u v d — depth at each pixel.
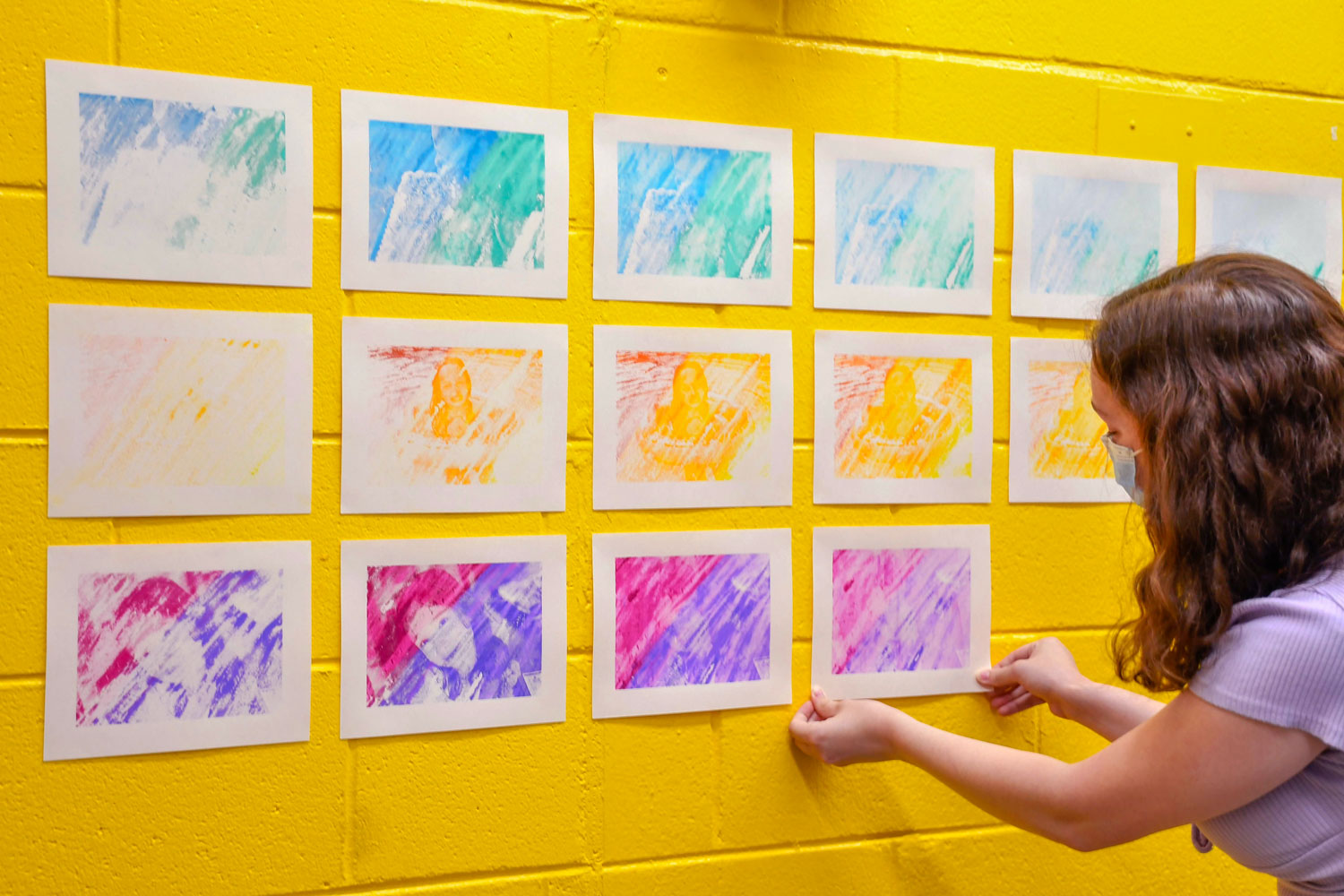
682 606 1.10
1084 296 1.22
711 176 1.10
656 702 1.09
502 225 1.04
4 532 0.92
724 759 1.11
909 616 1.16
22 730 0.93
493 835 1.05
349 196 1.00
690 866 1.10
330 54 1.00
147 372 0.96
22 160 0.92
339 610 1.01
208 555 0.97
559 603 1.06
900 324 1.16
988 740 1.19
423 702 1.03
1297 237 1.29
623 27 1.08
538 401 1.05
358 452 1.01
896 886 1.17
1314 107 1.29
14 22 0.92
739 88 1.11
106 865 0.95
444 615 1.03
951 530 1.18
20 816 0.93
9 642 0.92
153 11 0.95
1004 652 1.20
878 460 1.15
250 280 0.98
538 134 1.05
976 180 1.18
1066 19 1.21
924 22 1.17
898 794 1.17
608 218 1.07
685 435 1.09
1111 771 0.76
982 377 1.18
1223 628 0.70
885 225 1.15
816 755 1.14
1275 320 0.70
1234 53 1.27
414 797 1.03
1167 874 1.26
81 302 0.94
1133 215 1.23
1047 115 1.21
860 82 1.15
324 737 1.00
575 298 1.06
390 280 1.01
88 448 0.94
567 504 1.06
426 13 1.02
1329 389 0.68
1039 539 1.21
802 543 1.13
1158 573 0.73
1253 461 0.69
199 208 0.96
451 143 1.03
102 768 0.95
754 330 1.11
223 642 0.98
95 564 0.94
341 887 1.01
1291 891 0.77
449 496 1.03
